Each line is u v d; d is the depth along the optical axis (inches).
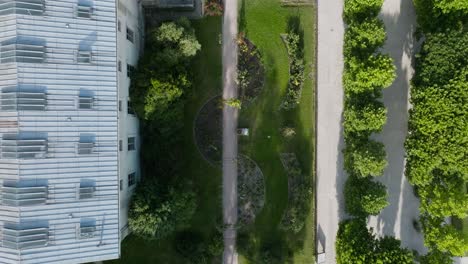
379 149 1793.8
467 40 1736.0
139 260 2004.2
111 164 1565.0
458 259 2090.3
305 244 2041.1
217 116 2007.9
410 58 2064.5
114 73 1560.0
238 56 2006.6
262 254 1980.8
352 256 1740.9
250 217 2025.1
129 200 1749.5
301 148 2039.9
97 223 1547.7
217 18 2004.2
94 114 1537.9
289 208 1996.8
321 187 2048.5
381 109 1760.6
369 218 2068.2
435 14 1812.3
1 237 1483.8
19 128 1432.1
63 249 1501.0
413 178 1850.4
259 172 2023.9
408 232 2071.9
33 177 1459.2
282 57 2020.2
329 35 2033.7
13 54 1416.1
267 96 2020.2
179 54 1793.8
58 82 1485.0
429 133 1772.9
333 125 2047.2
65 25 1486.2
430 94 1750.7
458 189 1771.7
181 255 1964.8
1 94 1451.8
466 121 1704.0
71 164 1509.6
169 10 1980.8
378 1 1788.9
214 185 2015.3
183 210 1788.9
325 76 2038.6
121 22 1656.0
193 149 2005.4
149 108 1721.2
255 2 2011.6
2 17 1432.1
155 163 1902.1
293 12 2018.9
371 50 1801.2
